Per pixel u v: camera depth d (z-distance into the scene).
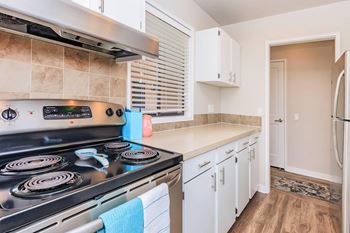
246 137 2.32
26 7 0.72
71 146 1.19
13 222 0.51
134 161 0.97
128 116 1.51
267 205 2.46
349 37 2.37
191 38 2.47
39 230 0.56
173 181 1.05
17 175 0.77
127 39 1.11
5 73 1.00
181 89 2.41
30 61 1.09
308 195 2.75
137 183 0.85
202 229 1.46
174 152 1.19
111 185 0.75
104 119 1.35
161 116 2.16
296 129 3.76
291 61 3.81
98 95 1.43
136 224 0.77
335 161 1.96
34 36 1.07
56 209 0.60
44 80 1.14
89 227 0.63
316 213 2.27
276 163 4.01
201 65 2.51
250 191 2.49
